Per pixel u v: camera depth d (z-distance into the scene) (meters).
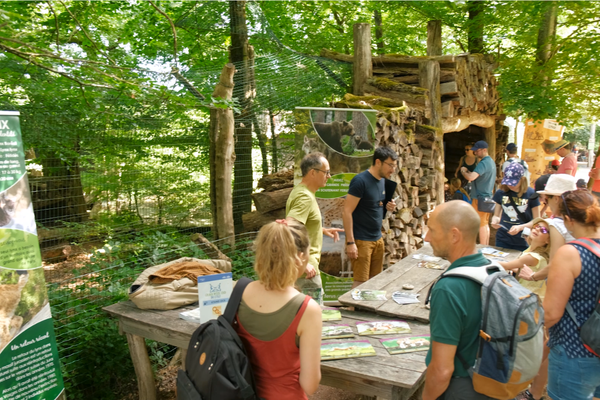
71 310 4.13
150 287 3.51
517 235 4.84
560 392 2.47
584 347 2.37
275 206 6.47
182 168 6.54
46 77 5.11
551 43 8.60
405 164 6.27
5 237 2.55
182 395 1.88
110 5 7.48
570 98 8.88
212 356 1.83
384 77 7.25
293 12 10.17
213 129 5.94
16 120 2.63
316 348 1.85
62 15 6.39
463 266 1.94
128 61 6.83
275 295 1.92
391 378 2.32
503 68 8.83
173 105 4.75
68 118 5.50
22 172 2.65
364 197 4.44
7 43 3.77
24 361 2.63
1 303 2.53
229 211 5.58
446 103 7.13
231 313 1.96
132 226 6.05
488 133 9.53
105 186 5.99
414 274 4.02
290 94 7.47
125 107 5.91
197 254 5.04
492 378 1.78
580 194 2.51
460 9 9.43
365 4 10.25
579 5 8.15
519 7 8.46
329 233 3.78
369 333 2.87
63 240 6.12
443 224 1.99
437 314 1.86
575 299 2.39
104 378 3.84
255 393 1.86
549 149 9.29
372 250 4.62
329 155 4.75
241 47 7.68
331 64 7.57
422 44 11.71
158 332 3.19
